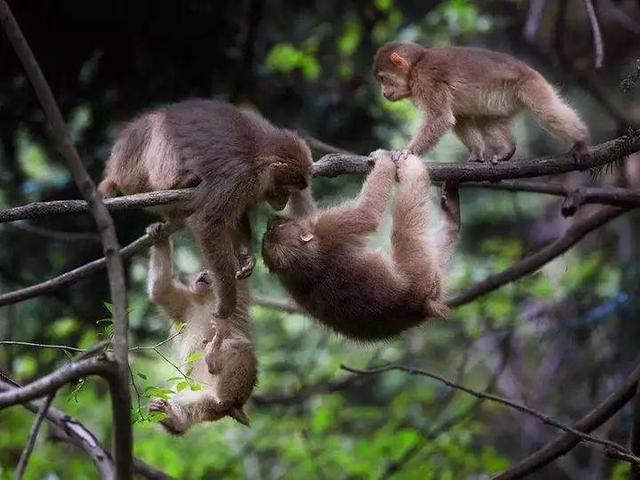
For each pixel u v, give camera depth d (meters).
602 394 18.19
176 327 9.39
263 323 18.28
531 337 19.20
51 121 6.70
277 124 15.14
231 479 15.96
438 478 14.97
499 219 20.17
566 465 19.66
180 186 9.27
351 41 16.20
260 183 9.46
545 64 18.70
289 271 9.43
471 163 9.91
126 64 13.69
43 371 14.05
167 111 9.64
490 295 16.28
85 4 13.20
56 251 14.09
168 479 11.28
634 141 10.02
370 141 15.45
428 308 9.36
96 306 13.87
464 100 11.10
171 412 9.63
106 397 15.94
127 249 9.35
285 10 16.50
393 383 19.59
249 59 14.42
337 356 17.64
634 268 15.73
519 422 20.09
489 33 18.66
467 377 20.44
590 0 10.79
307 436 15.12
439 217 10.52
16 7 13.09
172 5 13.45
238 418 10.05
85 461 13.63
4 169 14.05
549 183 11.48
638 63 9.51
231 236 9.39
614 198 11.25
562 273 17.53
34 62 6.65
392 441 14.98
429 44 17.16
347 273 9.31
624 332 15.97
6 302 8.17
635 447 10.09
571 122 10.41
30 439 6.47
